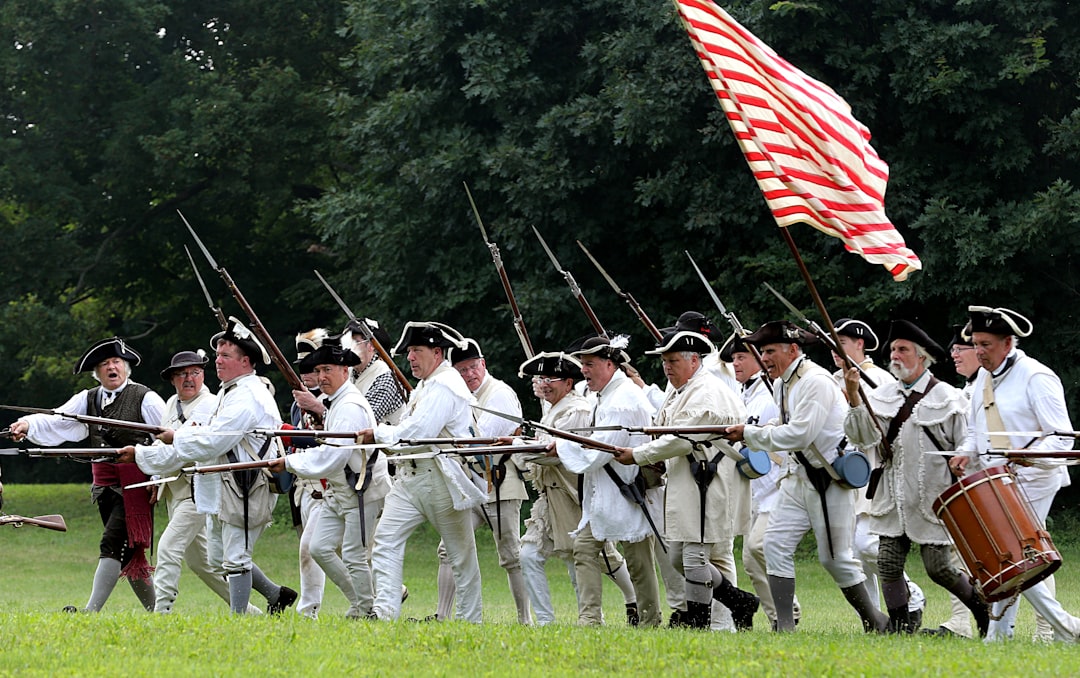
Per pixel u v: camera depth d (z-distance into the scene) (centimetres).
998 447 1491
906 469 1560
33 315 5038
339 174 5897
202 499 1753
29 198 5278
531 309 3834
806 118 1538
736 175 3675
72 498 5412
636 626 1778
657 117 3572
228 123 5147
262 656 1291
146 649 1330
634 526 1689
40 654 1280
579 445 1662
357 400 1814
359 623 1538
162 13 5256
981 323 1498
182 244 5719
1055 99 3741
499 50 3900
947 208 3431
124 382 1959
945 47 3431
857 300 3534
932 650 1309
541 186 3750
